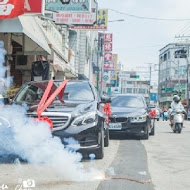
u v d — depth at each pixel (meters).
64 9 16.30
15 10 9.90
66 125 6.48
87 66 37.00
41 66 13.78
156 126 20.94
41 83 8.31
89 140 6.68
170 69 80.06
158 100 88.00
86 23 17.45
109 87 53.84
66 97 7.73
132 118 10.97
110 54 46.09
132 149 9.09
